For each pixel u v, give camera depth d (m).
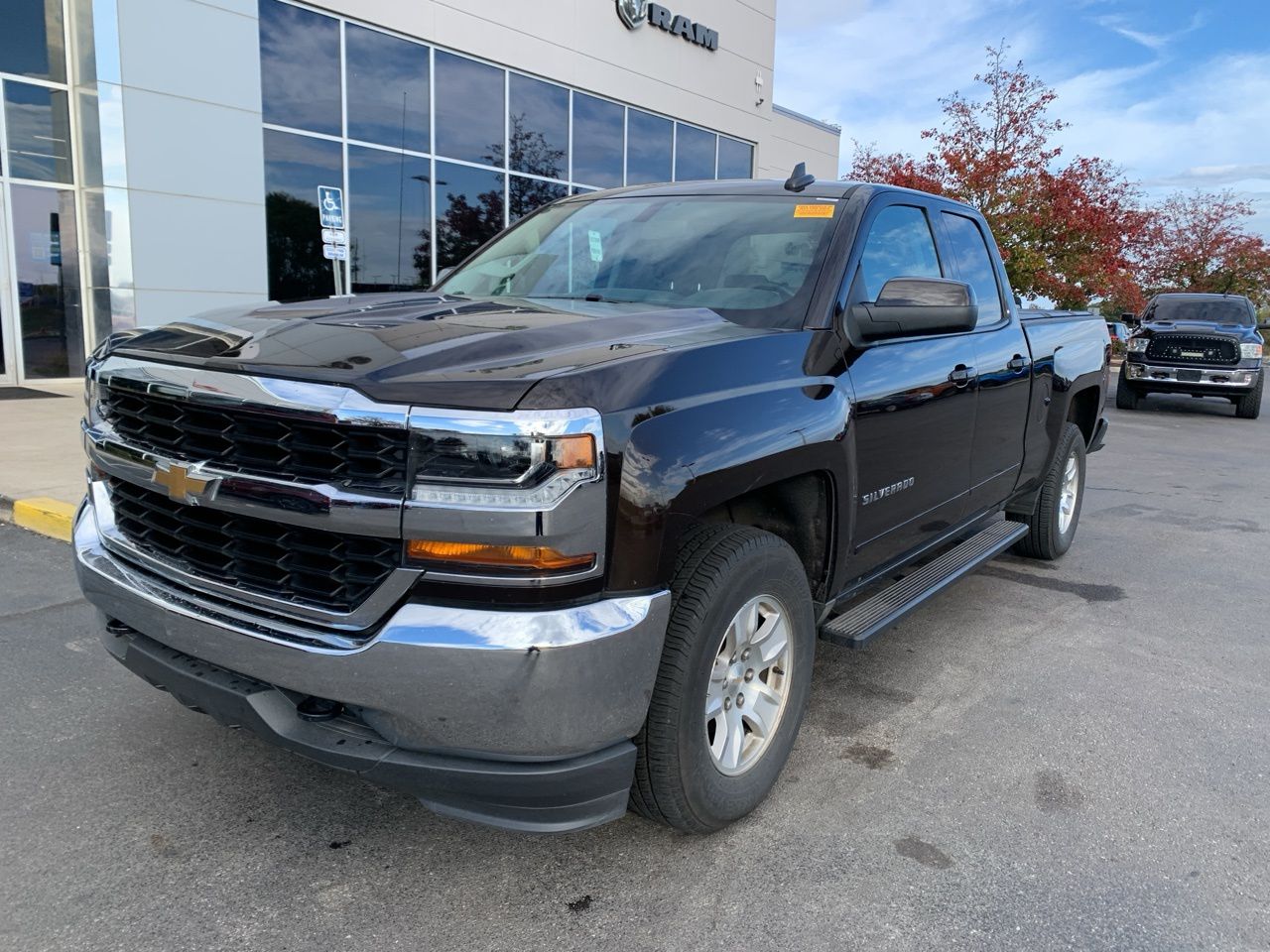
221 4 11.35
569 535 2.06
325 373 2.17
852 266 3.28
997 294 4.71
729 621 2.54
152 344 2.63
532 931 2.32
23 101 11.35
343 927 2.32
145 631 2.55
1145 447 12.18
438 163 14.29
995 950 2.29
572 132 16.62
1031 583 5.62
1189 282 37.72
